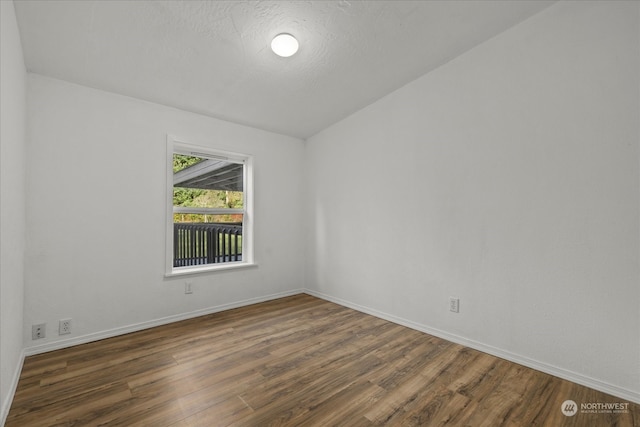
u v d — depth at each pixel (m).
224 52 2.26
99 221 2.47
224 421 1.50
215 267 3.22
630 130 1.72
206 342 2.44
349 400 1.68
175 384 1.82
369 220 3.21
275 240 3.74
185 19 1.92
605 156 1.80
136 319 2.66
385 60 2.51
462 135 2.45
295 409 1.60
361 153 3.29
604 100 1.80
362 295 3.27
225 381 1.86
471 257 2.39
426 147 2.70
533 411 1.60
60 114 2.30
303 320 2.98
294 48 2.24
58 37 1.93
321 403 1.66
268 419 1.52
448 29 2.19
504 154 2.21
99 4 1.75
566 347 1.93
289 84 2.76
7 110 1.51
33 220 2.18
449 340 2.51
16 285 1.82
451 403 1.66
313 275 3.91
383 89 2.94
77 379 1.86
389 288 2.99
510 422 1.51
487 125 2.31
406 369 2.03
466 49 2.41
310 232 3.96
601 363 1.81
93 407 1.59
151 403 1.64
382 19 2.08
